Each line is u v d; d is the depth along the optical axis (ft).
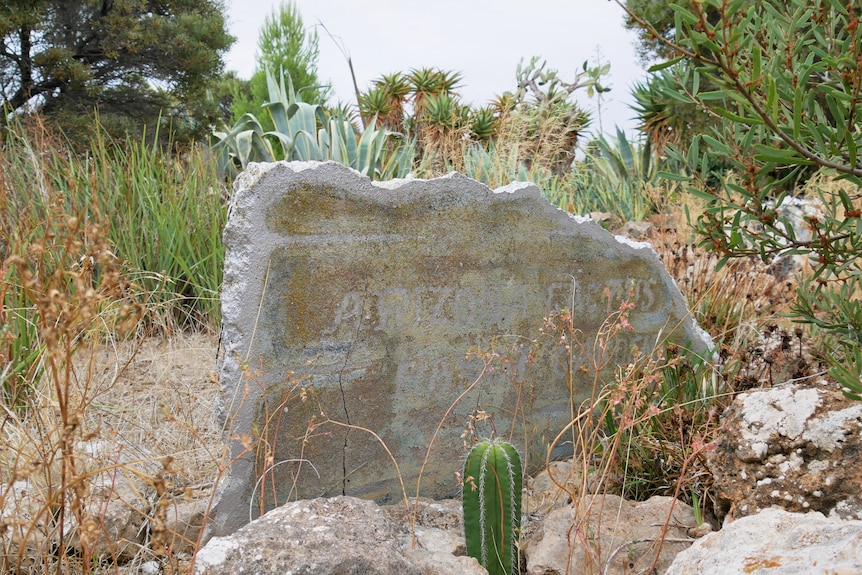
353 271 9.04
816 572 4.84
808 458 8.18
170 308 14.70
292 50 51.34
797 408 8.46
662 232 18.60
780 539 5.66
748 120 7.03
